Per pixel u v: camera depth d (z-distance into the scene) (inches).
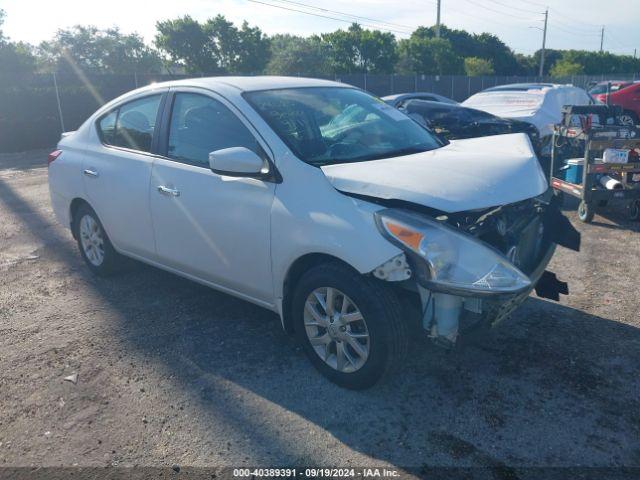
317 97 159.5
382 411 121.2
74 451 111.7
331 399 126.0
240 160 127.3
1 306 180.9
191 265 158.4
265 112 142.7
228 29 1679.4
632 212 266.8
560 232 153.6
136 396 129.3
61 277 205.3
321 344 131.6
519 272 113.5
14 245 246.2
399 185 116.2
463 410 120.9
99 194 184.2
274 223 130.9
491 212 124.8
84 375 138.6
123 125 181.5
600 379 131.3
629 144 251.0
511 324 159.5
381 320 117.0
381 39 1753.2
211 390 130.9
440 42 1867.6
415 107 438.9
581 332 154.2
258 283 140.6
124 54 1274.6
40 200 339.0
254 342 152.8
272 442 112.6
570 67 2495.1
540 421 116.7
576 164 275.6
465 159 136.8
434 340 118.5
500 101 473.7
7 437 116.3
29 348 152.6
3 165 520.7
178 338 156.1
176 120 161.5
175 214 156.7
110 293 189.2
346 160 137.1
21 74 667.4
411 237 110.7
